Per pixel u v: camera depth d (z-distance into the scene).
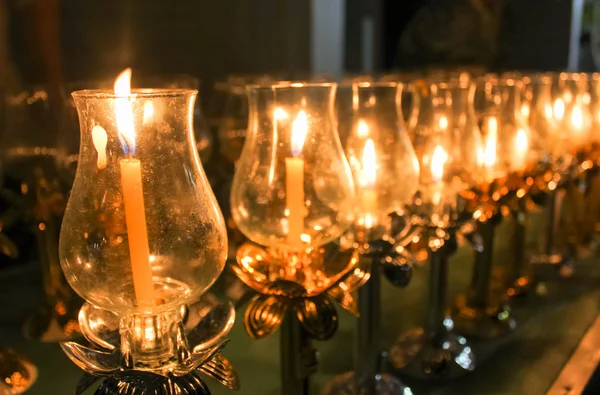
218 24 1.44
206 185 0.43
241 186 0.56
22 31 1.05
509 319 0.79
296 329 0.55
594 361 0.70
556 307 0.86
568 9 1.66
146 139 0.41
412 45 1.89
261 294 0.51
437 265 0.69
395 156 0.62
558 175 0.94
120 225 0.41
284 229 0.56
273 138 0.55
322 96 0.53
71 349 0.42
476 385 0.66
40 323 0.75
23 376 0.65
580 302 0.88
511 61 1.76
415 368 0.68
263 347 0.72
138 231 0.40
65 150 0.69
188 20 1.36
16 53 1.04
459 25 1.79
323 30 1.64
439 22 1.83
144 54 1.28
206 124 0.89
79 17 1.14
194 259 0.42
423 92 0.68
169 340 0.43
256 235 0.57
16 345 0.72
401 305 0.86
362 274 0.54
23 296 0.86
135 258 0.40
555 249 1.03
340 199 0.54
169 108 0.41
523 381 0.67
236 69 1.51
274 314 0.49
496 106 0.75
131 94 0.39
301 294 0.49
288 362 0.56
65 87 0.68
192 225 0.42
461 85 0.68
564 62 1.69
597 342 0.74
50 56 1.10
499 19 1.75
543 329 0.78
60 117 0.72
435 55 1.85
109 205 0.41
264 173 0.56
